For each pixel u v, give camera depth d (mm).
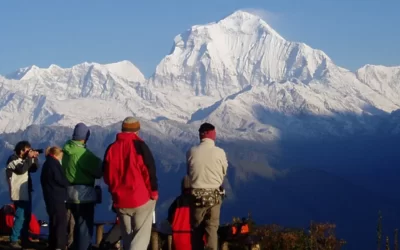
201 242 12883
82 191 13500
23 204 15430
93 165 13539
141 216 12258
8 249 15461
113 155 12242
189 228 13500
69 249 14234
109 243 14258
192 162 12688
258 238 14719
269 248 16844
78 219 13578
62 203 13844
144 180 12258
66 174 13562
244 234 14203
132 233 12289
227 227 14180
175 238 13500
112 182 12234
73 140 13617
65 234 13977
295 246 16891
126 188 12141
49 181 13789
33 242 16234
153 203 12375
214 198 12617
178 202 13539
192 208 12727
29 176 15586
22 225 15484
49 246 14016
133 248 12086
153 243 14289
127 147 12234
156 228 14422
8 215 16594
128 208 12156
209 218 12758
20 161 15383
